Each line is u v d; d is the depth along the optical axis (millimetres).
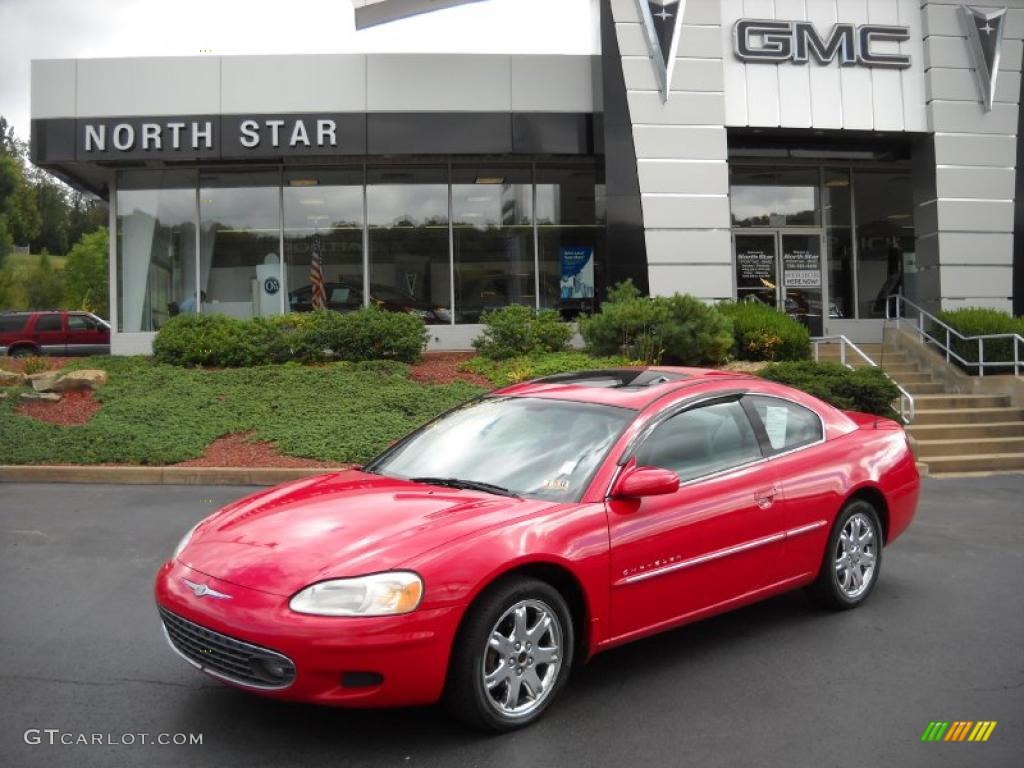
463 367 15266
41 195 75938
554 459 4922
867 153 18625
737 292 20250
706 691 4680
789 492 5457
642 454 4910
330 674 3807
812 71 17594
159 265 18453
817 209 20500
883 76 17828
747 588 5238
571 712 4410
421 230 18906
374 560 3980
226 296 18625
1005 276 17984
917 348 16844
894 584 6680
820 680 4840
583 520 4477
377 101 17375
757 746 4082
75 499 9375
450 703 4059
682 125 17109
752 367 14742
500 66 17641
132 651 5195
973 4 17906
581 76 17781
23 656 5109
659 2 17078
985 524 8914
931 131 17812
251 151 17203
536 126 17656
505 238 19047
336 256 18781
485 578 4039
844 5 17734
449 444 5406
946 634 5574
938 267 17812
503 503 4531
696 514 4926
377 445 11086
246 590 3996
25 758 3912
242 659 3947
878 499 6168
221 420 12117
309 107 17266
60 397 13258
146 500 9359
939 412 14062
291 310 18641
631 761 3930
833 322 20312
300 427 11797
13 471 10273
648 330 14836
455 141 17516
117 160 17203
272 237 18688
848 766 3906
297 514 4566
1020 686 4785
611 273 17031
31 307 51594
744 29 17344
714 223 17172
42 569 6844
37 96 17000
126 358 16188
